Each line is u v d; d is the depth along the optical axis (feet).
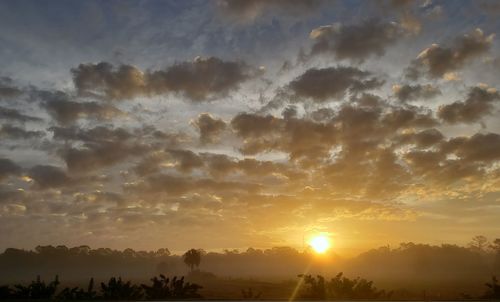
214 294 179.63
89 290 115.03
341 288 131.03
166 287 126.41
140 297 120.88
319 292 130.21
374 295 131.13
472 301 85.15
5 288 107.14
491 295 126.82
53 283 112.37
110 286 116.67
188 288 127.24
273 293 177.37
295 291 177.88
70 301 98.12
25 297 107.55
